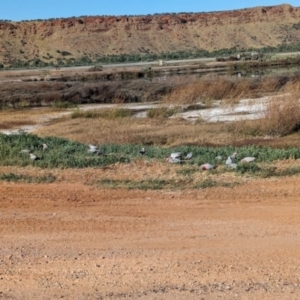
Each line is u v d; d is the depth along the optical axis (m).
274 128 20.44
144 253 7.24
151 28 173.12
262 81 39.88
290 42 165.00
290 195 10.39
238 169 12.35
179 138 20.53
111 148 15.61
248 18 179.62
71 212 9.65
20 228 8.71
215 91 33.69
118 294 5.84
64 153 14.81
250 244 7.50
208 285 6.02
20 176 12.66
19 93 45.47
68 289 6.04
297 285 5.95
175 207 9.80
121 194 10.91
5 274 6.57
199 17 180.25
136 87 43.41
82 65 128.38
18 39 159.00
